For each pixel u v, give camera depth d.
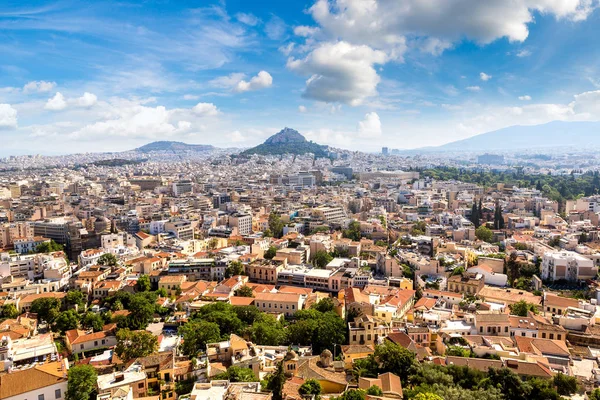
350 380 180.25
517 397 158.25
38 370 153.25
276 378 151.50
